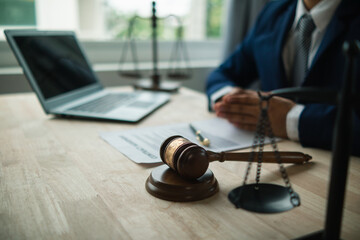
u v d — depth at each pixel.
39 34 1.07
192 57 2.29
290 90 0.39
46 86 1.01
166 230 0.42
